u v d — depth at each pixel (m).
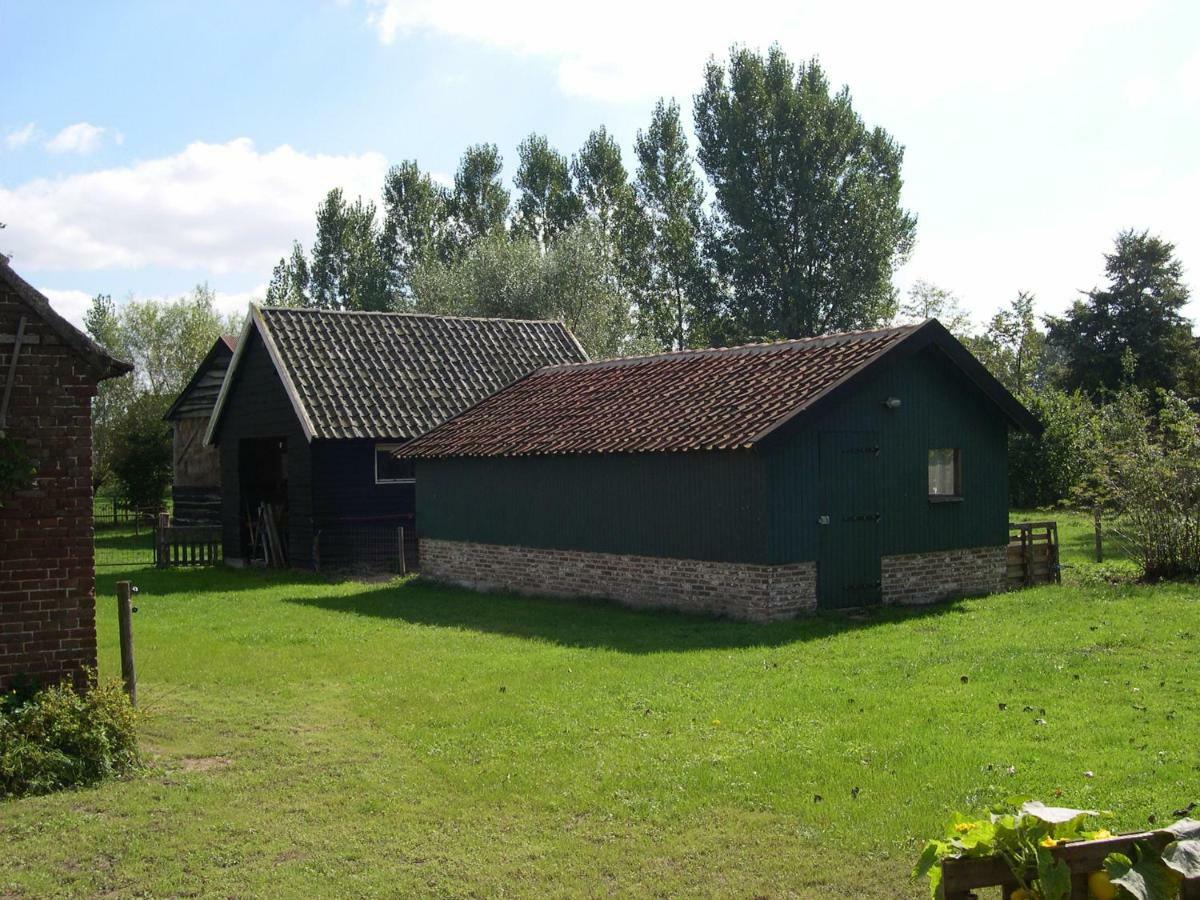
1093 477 24.83
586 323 49.88
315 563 27.17
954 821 5.44
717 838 7.84
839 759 9.49
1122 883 4.68
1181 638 14.44
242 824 8.48
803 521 17.69
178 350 54.91
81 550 10.92
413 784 9.38
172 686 13.77
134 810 8.88
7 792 9.36
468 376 30.25
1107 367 54.69
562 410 22.98
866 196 50.34
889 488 19.02
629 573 19.75
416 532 26.38
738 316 52.66
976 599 19.67
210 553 31.14
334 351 29.28
